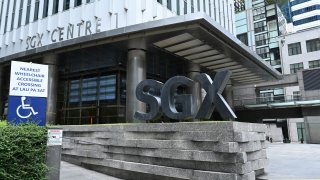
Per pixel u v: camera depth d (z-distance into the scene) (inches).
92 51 769.6
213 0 1210.0
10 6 1123.9
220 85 358.6
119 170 388.2
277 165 461.7
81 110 867.4
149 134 362.9
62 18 912.3
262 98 1553.9
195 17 589.6
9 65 927.0
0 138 232.7
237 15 2393.0
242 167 277.1
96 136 439.2
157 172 337.7
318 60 1827.0
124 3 787.4
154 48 757.3
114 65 823.1
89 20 844.0
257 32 2261.3
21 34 1028.5
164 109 394.6
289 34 1967.3
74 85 911.7
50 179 271.3
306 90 1437.0
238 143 285.6
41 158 258.4
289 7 3420.3
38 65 310.7
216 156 293.1
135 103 703.1
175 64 951.6
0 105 984.3
